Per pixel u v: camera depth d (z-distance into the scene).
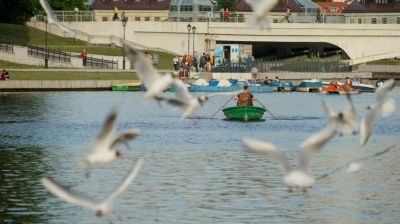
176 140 64.31
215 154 56.56
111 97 107.06
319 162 53.09
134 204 40.28
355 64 164.00
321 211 39.19
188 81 129.12
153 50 161.50
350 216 38.34
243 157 55.06
